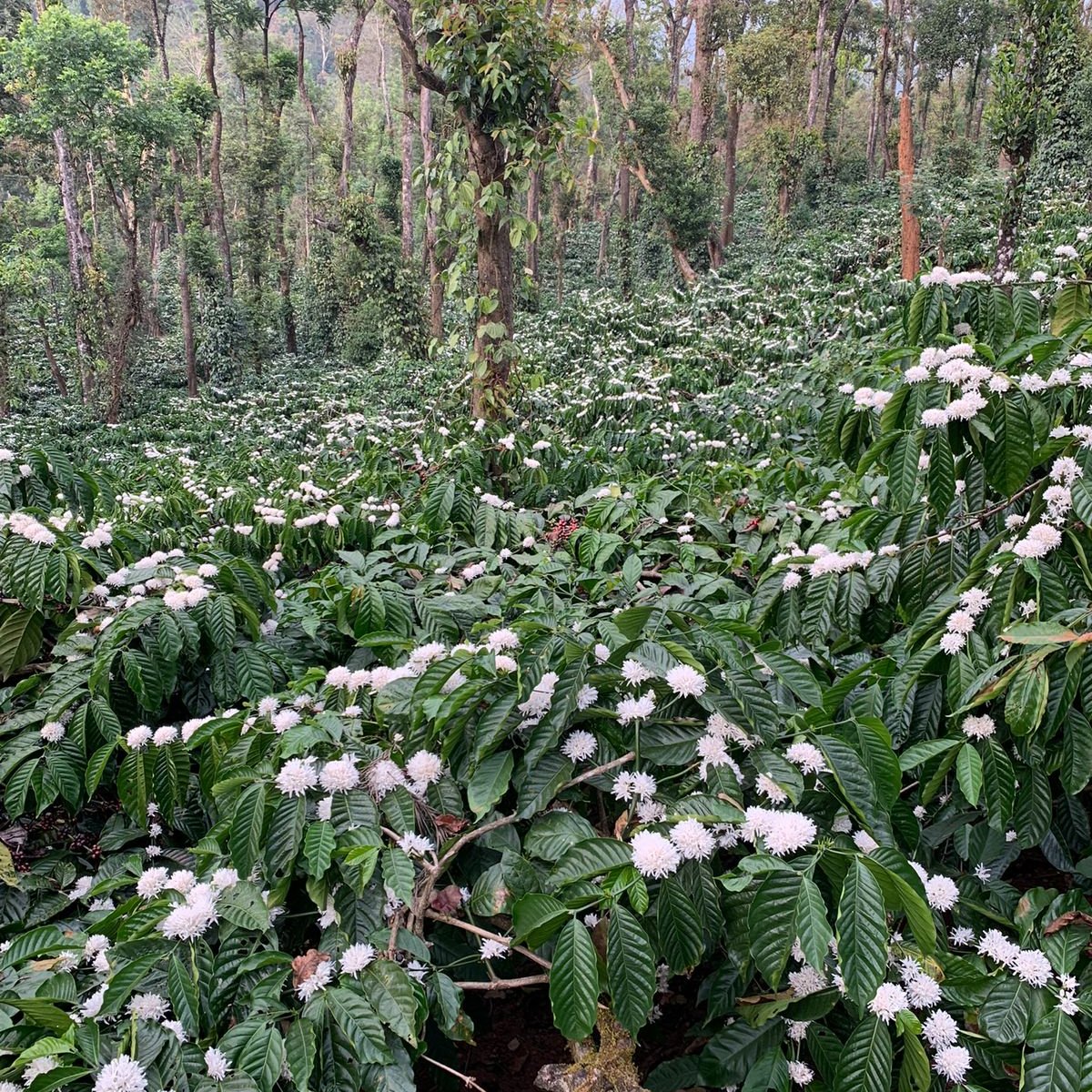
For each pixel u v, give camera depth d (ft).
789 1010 4.47
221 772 5.44
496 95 15.47
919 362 6.49
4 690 7.91
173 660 6.95
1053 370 6.17
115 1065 3.72
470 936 5.17
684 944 4.33
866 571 6.57
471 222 17.10
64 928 5.83
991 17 86.79
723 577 10.08
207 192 72.43
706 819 4.49
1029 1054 3.95
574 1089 4.51
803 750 4.97
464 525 12.42
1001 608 5.52
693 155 63.93
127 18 103.14
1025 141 28.91
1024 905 4.94
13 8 78.43
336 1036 4.00
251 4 89.66
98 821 7.57
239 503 14.40
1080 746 5.06
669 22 87.86
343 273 65.82
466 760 5.32
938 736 5.90
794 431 18.56
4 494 9.37
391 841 4.99
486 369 17.43
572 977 4.01
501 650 5.32
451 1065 5.00
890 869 4.09
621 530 11.64
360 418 37.37
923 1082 3.81
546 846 4.77
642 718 5.02
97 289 57.41
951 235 45.80
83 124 57.67
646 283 66.69
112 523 11.54
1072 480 5.51
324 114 123.44
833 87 90.33
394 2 16.61
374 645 7.12
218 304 67.15
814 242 56.29
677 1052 5.25
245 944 4.51
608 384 30.91
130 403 57.06
